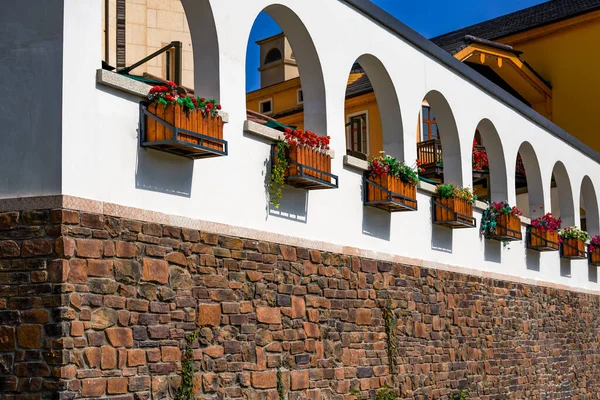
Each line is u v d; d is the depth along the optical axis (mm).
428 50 14531
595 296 21812
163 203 9141
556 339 19125
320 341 11352
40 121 8188
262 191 10594
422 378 13633
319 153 11227
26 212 8133
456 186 14891
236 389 9812
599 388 21250
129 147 8766
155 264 8922
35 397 7891
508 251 17438
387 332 12859
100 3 8578
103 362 8250
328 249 11750
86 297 8156
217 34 9883
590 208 22531
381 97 13719
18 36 8359
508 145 17500
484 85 16484
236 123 10172
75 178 8188
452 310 14859
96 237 8305
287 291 10828
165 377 8914
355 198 12531
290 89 26125
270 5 10938
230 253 9945
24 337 7988
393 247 13430
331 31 12062
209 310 9555
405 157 13672
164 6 16547
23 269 8070
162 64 16453
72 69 8234
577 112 26688
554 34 27219
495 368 16125
